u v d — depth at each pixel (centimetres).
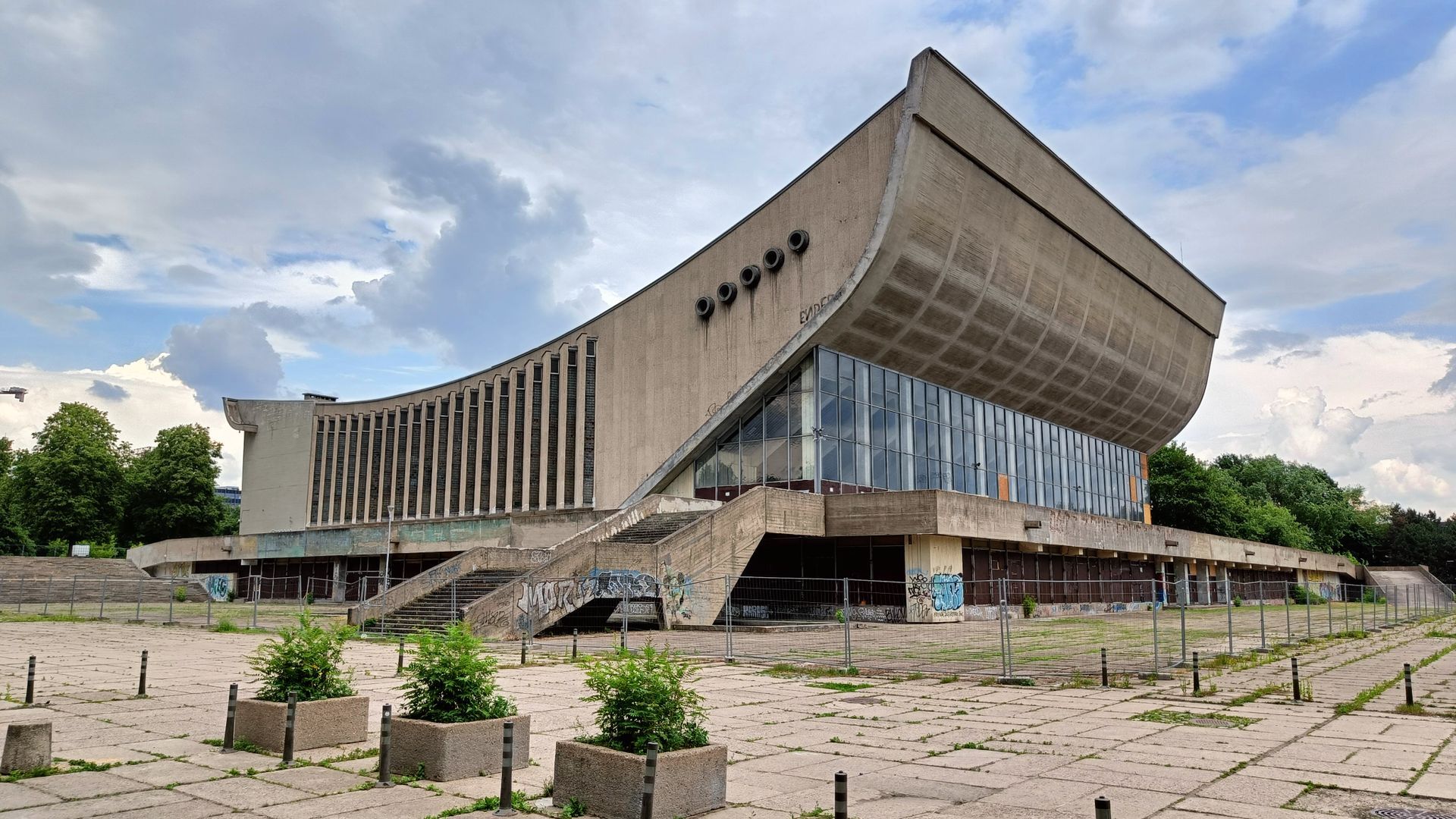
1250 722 1357
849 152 3872
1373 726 1320
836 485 3875
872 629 3275
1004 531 3956
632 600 3278
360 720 1133
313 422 6475
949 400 4666
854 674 1938
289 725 1026
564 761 856
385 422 6016
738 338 4144
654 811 795
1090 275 4797
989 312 4238
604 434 4647
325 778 950
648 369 4500
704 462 4206
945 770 1028
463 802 865
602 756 829
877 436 4144
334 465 6284
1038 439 5381
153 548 6053
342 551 4978
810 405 3872
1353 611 5169
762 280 4091
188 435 7325
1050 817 831
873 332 3972
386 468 5938
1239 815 834
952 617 3731
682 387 4328
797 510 3575
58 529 6712
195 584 5478
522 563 3284
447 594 2956
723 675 1939
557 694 1585
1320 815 834
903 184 3569
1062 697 1623
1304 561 7606
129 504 7156
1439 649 2678
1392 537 10881
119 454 7469
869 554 3788
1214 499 7894
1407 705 1480
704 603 3161
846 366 4044
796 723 1344
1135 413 5953
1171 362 5909
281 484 6569
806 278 3941
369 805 852
